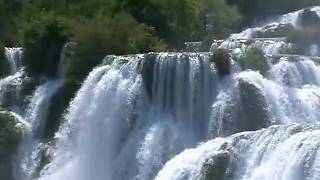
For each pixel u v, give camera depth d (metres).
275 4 73.25
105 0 47.12
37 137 38.66
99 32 40.75
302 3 74.38
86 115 36.62
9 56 43.47
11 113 38.59
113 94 36.00
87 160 35.91
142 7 46.62
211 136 33.34
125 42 41.28
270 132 27.23
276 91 34.16
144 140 33.94
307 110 33.91
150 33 44.16
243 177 26.91
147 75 35.53
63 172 36.09
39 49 42.38
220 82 34.31
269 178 25.97
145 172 33.28
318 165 24.59
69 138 36.88
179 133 33.81
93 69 38.03
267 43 45.94
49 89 40.12
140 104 35.34
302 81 35.31
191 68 34.72
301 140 25.73
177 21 48.41
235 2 71.81
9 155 36.94
